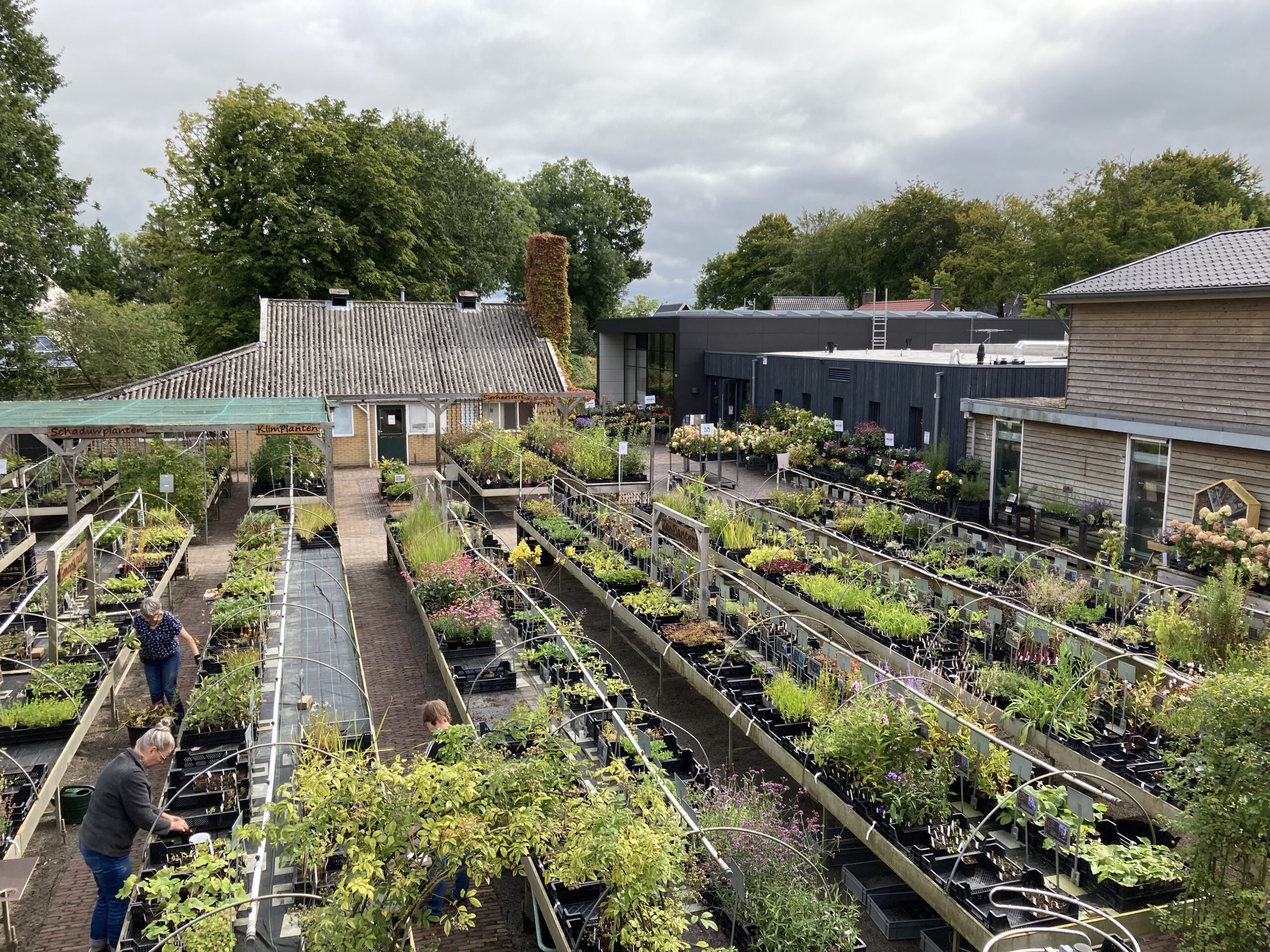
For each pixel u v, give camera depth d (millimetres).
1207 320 13086
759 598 9727
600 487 19484
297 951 4934
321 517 16000
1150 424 13672
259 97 30781
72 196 25797
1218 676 5449
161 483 16359
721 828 5305
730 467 25203
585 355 56125
